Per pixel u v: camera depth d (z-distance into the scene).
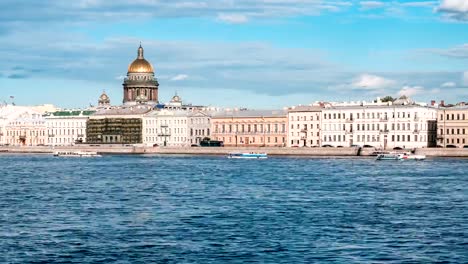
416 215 90.88
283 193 118.38
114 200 108.31
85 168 198.75
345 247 70.31
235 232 77.81
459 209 96.81
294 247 70.31
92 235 76.25
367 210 95.62
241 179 150.75
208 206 100.12
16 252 68.06
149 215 90.81
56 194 117.88
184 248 69.75
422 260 65.25
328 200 107.56
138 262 64.44
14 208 98.56
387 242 72.69
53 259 65.44
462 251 68.69
